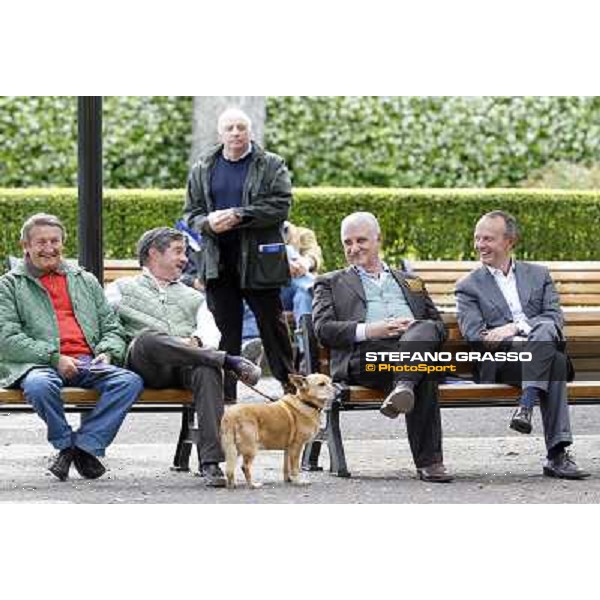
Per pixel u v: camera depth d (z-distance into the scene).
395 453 13.92
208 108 24.83
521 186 25.70
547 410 12.46
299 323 13.26
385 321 12.37
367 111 25.39
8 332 12.05
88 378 12.04
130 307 12.54
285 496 11.41
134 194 21.95
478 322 12.79
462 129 25.52
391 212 22.28
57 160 24.95
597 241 22.77
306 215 22.11
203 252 14.63
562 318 12.94
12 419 16.09
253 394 17.47
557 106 25.66
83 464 12.12
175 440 14.80
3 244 21.72
